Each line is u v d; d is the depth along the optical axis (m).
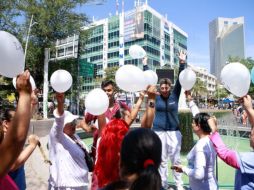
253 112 2.51
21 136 1.51
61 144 3.34
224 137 13.92
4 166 1.49
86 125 3.85
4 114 2.86
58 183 3.32
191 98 4.13
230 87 2.67
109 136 2.36
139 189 1.35
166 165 5.12
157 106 5.08
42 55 31.27
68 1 29.91
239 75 2.59
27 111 1.55
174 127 5.12
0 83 28.34
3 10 25.98
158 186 1.37
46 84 29.16
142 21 72.50
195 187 3.28
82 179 3.41
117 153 2.29
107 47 80.56
